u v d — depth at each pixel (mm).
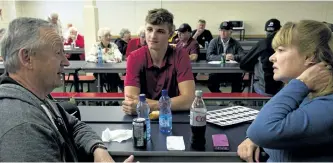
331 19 7230
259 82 3180
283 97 921
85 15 5160
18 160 721
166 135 1323
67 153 979
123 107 1649
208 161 1157
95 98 3094
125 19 7562
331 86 900
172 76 1711
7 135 738
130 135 1308
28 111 806
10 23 915
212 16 7438
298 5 7195
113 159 1167
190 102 1645
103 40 4328
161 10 1631
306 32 919
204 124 1241
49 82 954
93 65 3822
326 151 888
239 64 3574
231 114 1590
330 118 840
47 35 913
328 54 910
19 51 882
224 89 5125
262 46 3039
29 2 7750
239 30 7273
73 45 5852
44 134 802
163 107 1449
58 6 7723
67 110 1481
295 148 900
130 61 1710
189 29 4285
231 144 1216
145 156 1158
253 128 938
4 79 900
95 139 1215
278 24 3021
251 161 1104
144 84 1720
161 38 1617
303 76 936
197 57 4262
